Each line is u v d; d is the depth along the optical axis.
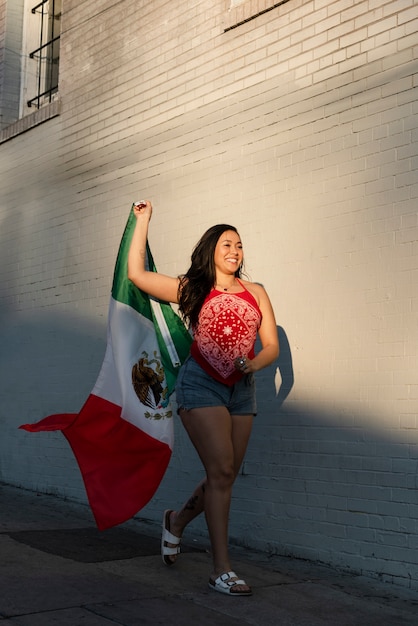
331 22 5.34
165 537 4.67
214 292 4.36
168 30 6.71
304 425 5.23
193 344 4.36
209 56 6.27
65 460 7.27
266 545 5.37
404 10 4.89
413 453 4.61
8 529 5.60
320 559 5.03
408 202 4.77
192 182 6.30
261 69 5.81
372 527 4.77
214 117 6.16
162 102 6.68
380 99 4.98
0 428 8.20
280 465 5.36
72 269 7.48
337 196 5.18
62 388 7.43
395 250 4.81
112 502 4.48
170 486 6.16
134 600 3.95
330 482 5.03
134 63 7.04
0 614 3.56
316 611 4.04
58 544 5.17
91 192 7.37
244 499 5.55
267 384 5.52
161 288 4.51
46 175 7.99
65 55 7.95
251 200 5.78
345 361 5.03
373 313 4.89
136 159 6.89
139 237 4.59
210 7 6.31
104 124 7.30
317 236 5.28
